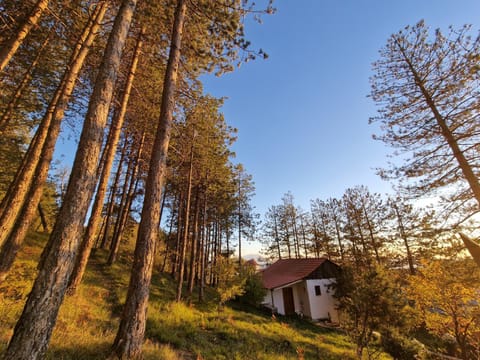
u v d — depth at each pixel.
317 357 8.13
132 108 10.33
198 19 7.57
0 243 6.04
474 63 7.97
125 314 4.06
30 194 6.89
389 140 9.96
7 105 9.27
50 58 9.04
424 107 9.44
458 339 9.09
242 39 7.66
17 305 5.10
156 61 8.89
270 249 32.12
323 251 27.81
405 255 16.67
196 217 16.83
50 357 3.20
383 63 10.44
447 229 8.59
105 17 8.79
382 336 9.10
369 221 19.97
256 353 6.92
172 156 12.66
